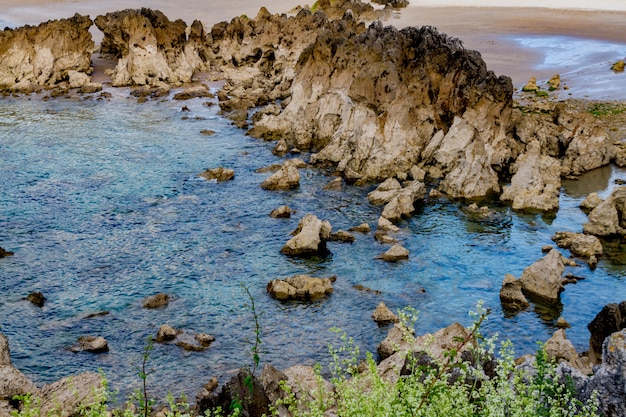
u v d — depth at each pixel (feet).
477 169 161.89
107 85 260.42
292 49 266.77
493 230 142.82
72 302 116.16
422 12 385.29
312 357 102.01
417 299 117.50
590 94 230.27
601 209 138.51
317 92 200.44
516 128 182.29
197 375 97.45
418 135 176.35
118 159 181.98
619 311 95.14
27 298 116.67
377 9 391.24
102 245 135.85
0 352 84.99
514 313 113.80
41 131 205.98
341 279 123.65
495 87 179.01
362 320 111.14
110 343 105.19
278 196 158.71
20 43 261.65
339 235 137.69
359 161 170.81
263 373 72.79
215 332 108.17
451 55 189.67
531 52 290.56
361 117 180.45
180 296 118.21
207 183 165.99
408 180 167.63
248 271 126.41
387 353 99.25
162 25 271.90
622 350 50.80
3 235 139.23
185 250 133.90
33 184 164.96
